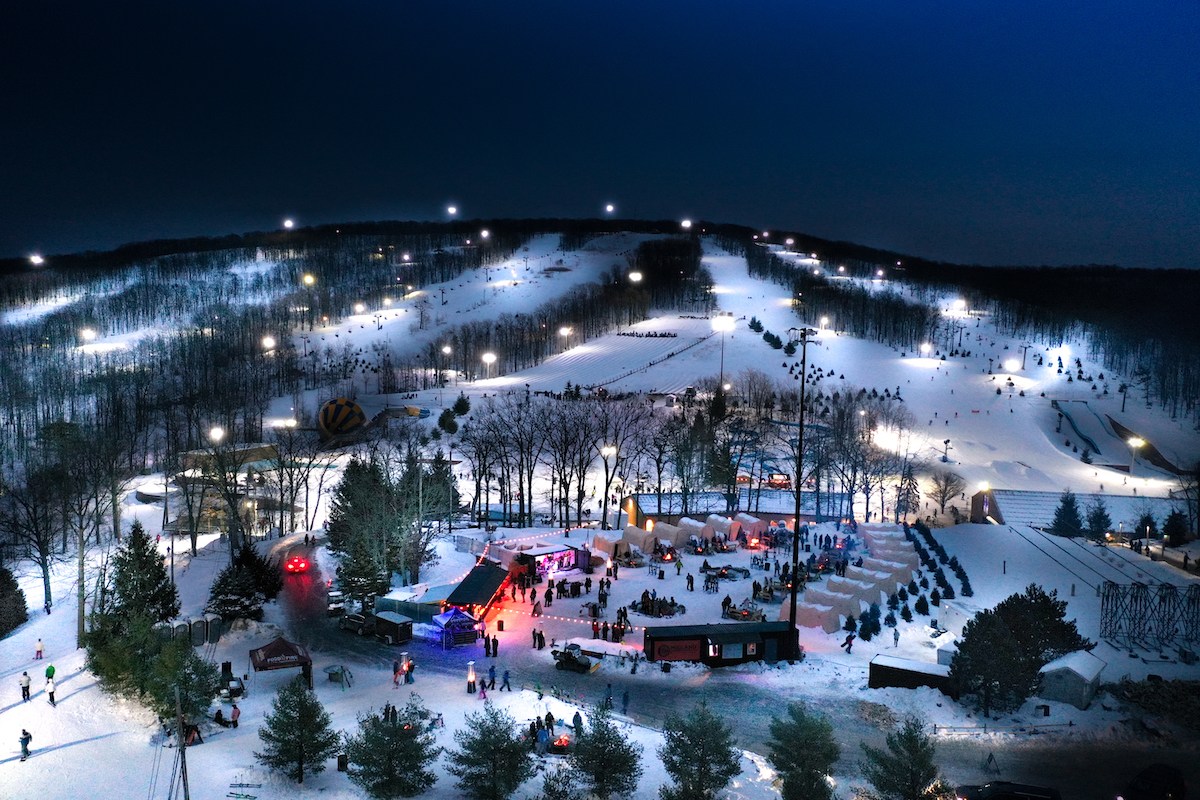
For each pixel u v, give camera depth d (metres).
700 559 99.12
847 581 84.94
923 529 113.62
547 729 54.66
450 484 115.44
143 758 53.00
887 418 179.25
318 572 96.44
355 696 62.31
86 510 115.50
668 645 69.06
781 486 142.88
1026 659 62.03
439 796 48.34
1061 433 185.25
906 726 48.19
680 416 171.12
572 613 80.94
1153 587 89.88
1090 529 110.69
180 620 77.44
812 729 46.31
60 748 54.22
